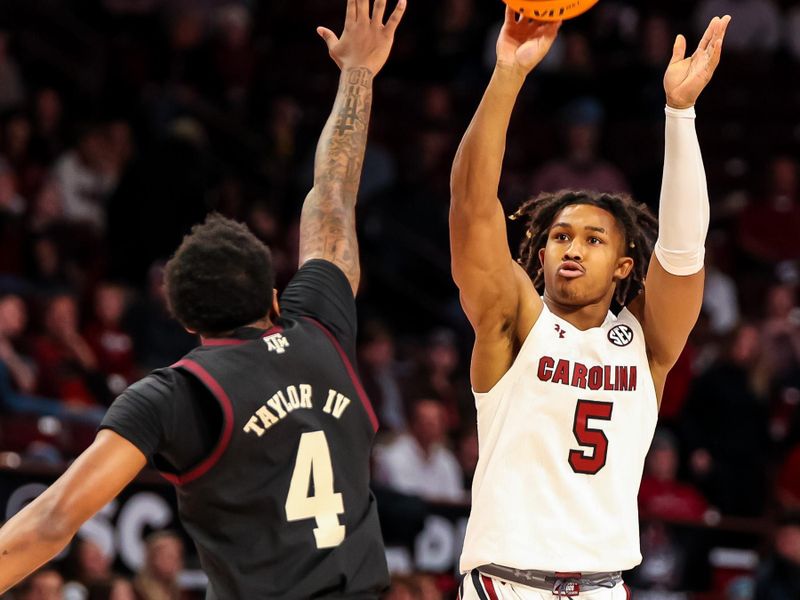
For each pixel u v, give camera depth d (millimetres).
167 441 4184
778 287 18000
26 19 20297
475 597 5137
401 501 12102
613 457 5184
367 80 5430
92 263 16203
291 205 18797
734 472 15531
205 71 19609
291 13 22641
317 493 4316
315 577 4199
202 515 4242
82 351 13812
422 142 19109
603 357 5254
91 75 20078
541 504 5098
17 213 15625
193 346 14953
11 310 13547
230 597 4172
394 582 10672
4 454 11102
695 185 5145
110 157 17594
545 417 5164
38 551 3982
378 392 14922
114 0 21734
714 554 13195
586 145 19234
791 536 12562
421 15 21859
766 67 22609
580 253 5266
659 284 5301
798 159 21859
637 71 20969
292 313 4680
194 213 16344
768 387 16156
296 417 4340
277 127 19250
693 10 23000
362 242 18469
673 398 15703
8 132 17047
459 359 17250
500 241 5098
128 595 10109
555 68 21391
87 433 12812
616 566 5105
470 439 14383
